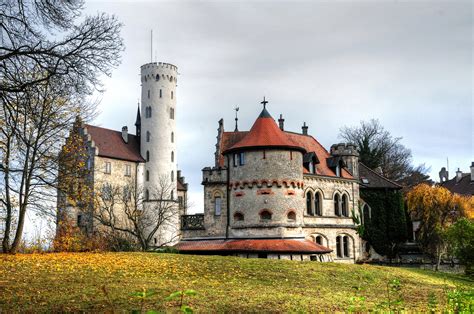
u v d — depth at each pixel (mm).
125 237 53281
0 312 14500
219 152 49750
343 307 17453
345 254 49281
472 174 83625
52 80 20031
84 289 18734
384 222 55594
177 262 28797
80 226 57375
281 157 41625
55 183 29797
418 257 55625
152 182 81250
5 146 29031
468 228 42062
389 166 81375
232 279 24828
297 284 24875
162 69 84312
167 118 83875
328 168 50250
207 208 44031
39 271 22797
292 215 41500
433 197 58000
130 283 20797
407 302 19844
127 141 82312
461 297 12664
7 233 29406
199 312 15367
